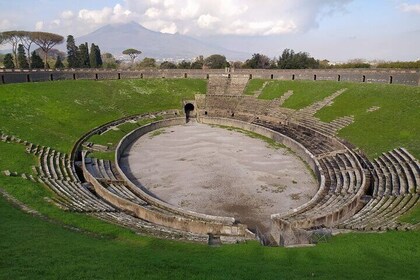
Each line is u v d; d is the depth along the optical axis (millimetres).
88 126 59750
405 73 67562
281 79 84688
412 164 38875
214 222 30234
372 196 34938
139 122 67688
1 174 35594
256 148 56781
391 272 18578
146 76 92000
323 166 45969
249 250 22672
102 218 29094
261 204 37406
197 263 19688
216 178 44312
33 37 95812
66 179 39438
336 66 102500
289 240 28156
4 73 69625
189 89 85250
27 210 28078
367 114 56688
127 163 49188
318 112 64500
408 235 23688
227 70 90688
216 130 68562
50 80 78750
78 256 19234
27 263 17562
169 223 31125
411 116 50562
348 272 18531
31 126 52406
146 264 18828
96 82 78375
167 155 52938
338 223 30516
